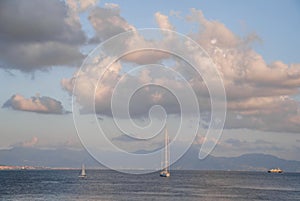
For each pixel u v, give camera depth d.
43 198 102.31
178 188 144.25
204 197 109.88
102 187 146.62
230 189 147.12
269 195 123.50
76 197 105.12
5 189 134.12
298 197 117.94
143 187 147.25
